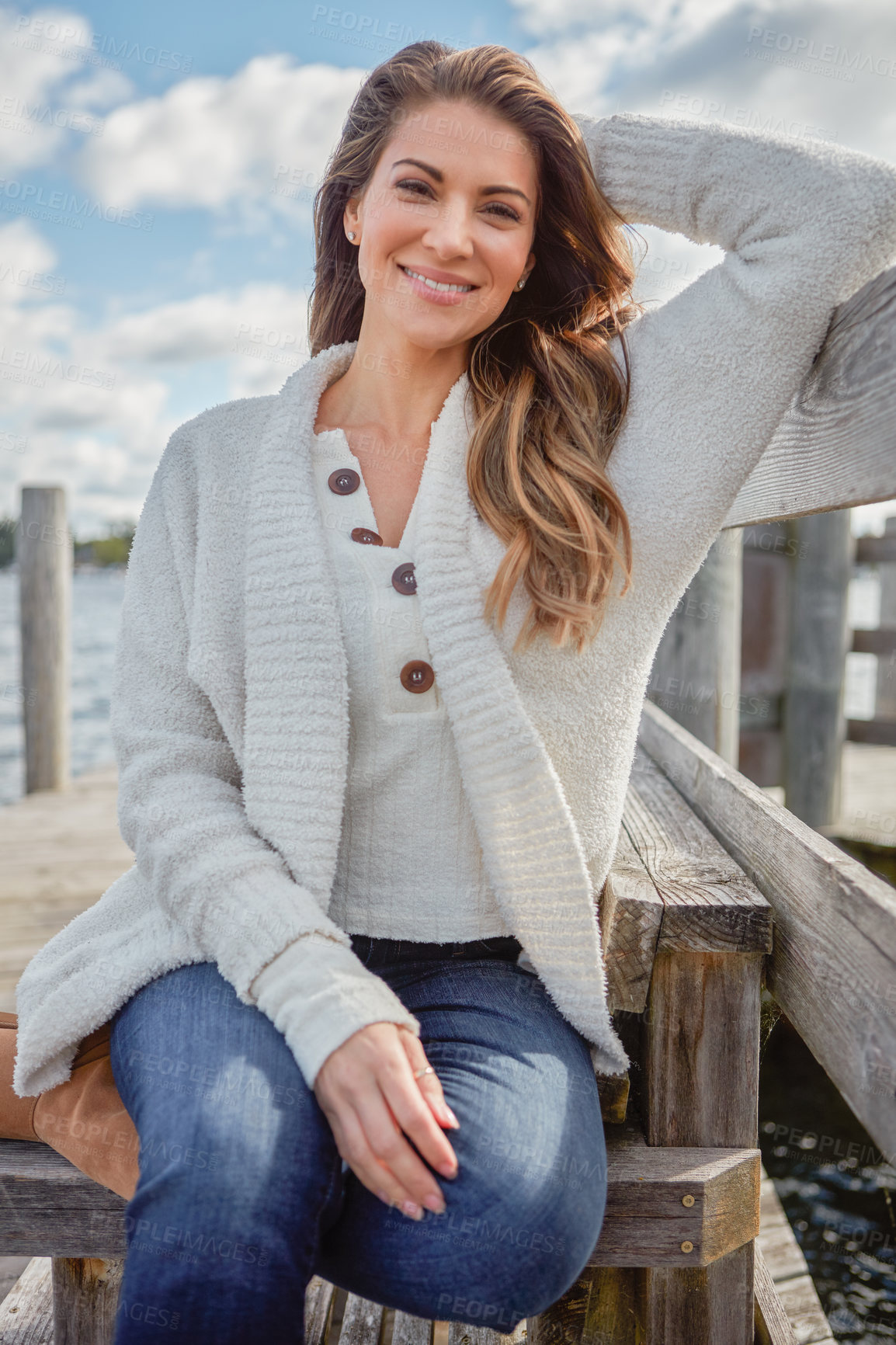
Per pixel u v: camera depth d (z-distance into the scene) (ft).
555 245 4.03
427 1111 2.76
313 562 3.49
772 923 3.53
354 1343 4.55
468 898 3.54
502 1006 3.38
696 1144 3.60
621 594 3.51
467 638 3.40
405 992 3.57
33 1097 3.52
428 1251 2.74
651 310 3.81
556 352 3.65
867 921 2.87
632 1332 3.87
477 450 3.59
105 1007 3.34
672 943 3.50
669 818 5.10
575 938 3.38
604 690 3.57
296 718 3.39
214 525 3.73
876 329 2.94
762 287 3.35
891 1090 2.69
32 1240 3.51
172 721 3.68
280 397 3.92
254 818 3.39
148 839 3.37
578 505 3.31
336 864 3.59
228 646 3.63
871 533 14.44
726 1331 3.67
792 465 3.80
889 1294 6.10
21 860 12.61
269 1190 2.62
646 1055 3.71
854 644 14.76
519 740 3.34
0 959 9.33
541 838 3.37
